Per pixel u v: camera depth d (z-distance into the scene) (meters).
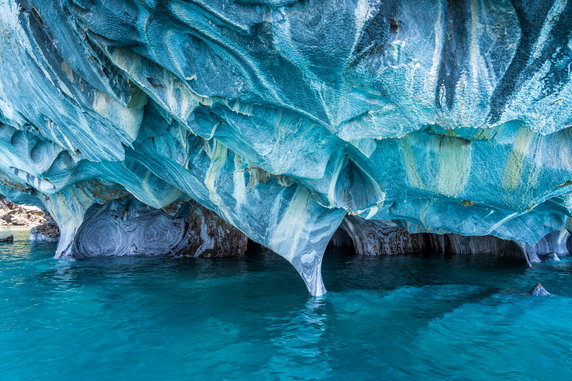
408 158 5.62
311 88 3.86
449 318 6.65
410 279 9.98
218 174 6.84
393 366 4.80
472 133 4.71
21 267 10.59
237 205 7.23
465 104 3.73
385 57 3.46
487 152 5.09
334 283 9.45
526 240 8.78
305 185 6.69
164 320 6.36
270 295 8.04
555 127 3.91
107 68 4.44
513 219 8.36
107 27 3.61
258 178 7.05
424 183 5.82
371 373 4.61
